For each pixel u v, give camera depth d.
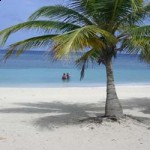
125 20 11.27
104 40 11.29
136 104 17.25
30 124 12.02
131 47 11.02
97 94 21.06
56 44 9.29
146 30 10.61
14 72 41.84
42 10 11.43
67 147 9.30
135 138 10.18
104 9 10.89
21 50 11.41
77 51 9.30
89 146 9.40
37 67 51.62
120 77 38.41
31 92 21.78
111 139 10.05
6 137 10.30
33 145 9.49
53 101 18.02
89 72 43.47
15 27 11.12
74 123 12.02
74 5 11.12
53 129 11.24
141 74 42.94
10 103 17.06
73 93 21.53
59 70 46.09
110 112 11.81
